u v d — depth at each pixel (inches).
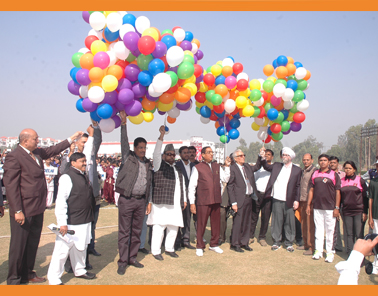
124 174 161.2
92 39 161.2
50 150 156.9
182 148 217.2
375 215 167.2
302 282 146.4
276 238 202.5
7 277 134.3
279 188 202.7
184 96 159.5
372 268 144.5
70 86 166.1
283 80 203.2
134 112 152.6
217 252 194.9
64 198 134.2
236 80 191.3
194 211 191.6
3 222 274.1
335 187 183.3
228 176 201.6
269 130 227.0
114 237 228.4
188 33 189.8
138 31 155.5
